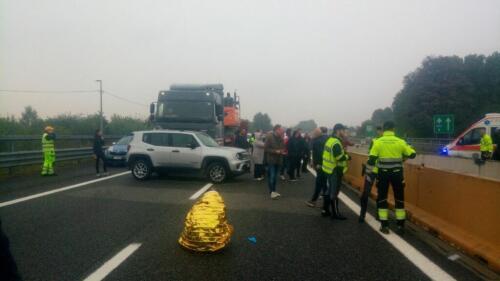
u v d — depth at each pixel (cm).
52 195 1105
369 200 1121
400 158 745
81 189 1230
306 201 1087
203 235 593
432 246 649
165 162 1469
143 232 712
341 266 544
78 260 555
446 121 2955
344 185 1473
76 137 2109
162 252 597
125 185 1339
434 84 6931
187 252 599
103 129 3588
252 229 754
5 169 1675
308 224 804
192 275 502
